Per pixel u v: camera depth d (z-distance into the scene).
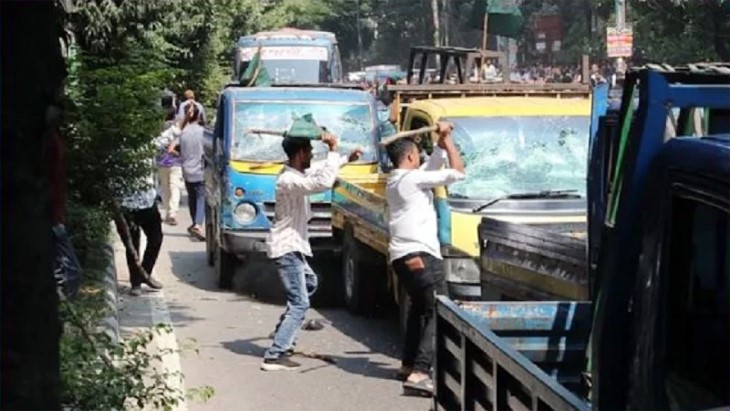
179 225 25.88
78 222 14.58
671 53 40.81
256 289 18.19
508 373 5.85
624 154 5.59
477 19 26.06
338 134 18.02
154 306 15.78
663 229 5.01
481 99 15.34
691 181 4.84
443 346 7.43
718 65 5.89
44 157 3.91
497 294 11.00
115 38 18.70
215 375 12.70
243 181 17.62
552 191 13.90
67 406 8.01
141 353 9.77
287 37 39.28
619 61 37.78
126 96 15.36
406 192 11.84
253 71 19.66
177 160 25.05
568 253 9.44
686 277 4.88
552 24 73.00
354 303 16.12
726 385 4.59
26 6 3.78
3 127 3.79
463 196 13.73
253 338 14.61
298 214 12.94
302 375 12.79
